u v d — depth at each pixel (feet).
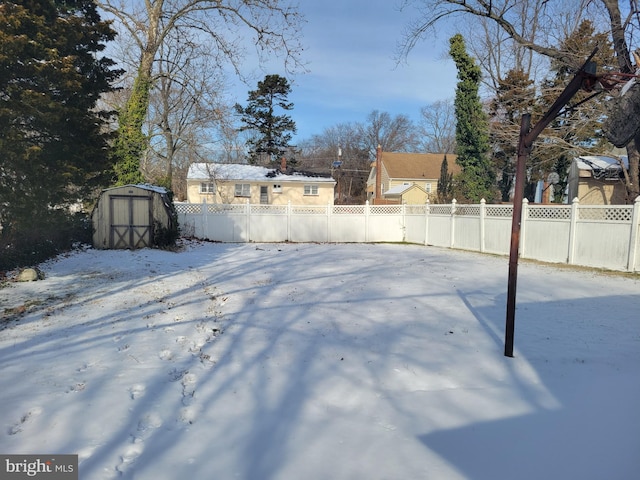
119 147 58.49
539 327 19.74
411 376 14.23
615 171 54.39
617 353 16.30
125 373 13.87
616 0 41.65
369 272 35.27
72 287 26.78
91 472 8.72
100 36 41.83
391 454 9.69
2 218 32.73
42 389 12.48
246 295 26.07
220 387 13.16
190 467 9.04
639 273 34.09
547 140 55.93
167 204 50.01
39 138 34.86
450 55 80.18
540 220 43.24
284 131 135.03
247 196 108.17
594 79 12.80
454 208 57.00
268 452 9.70
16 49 28.71
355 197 170.09
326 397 12.64
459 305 23.85
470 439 10.37
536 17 55.77
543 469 9.12
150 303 23.30
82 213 48.62
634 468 9.12
